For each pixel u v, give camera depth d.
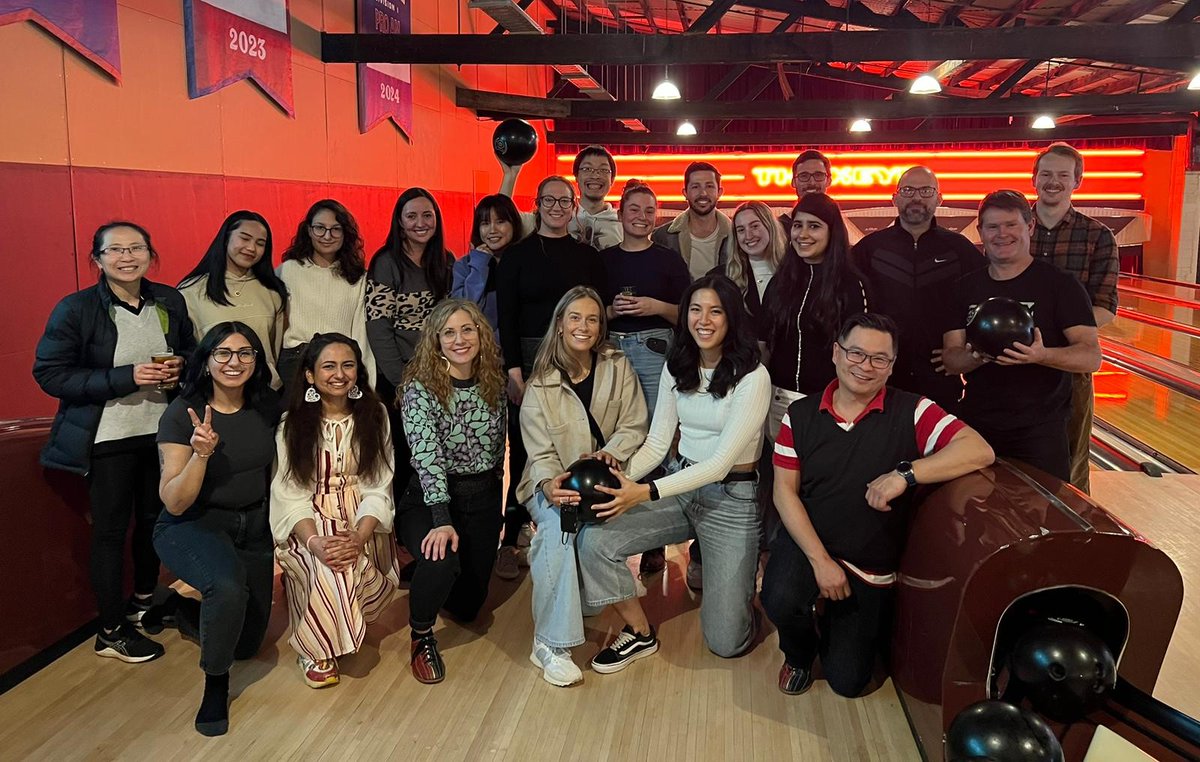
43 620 2.82
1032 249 3.66
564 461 2.98
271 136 5.38
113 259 2.70
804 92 17.12
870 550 2.51
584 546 2.71
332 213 3.33
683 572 3.59
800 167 4.27
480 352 2.92
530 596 3.38
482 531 3.02
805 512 2.57
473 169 10.17
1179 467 5.74
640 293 3.54
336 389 2.77
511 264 3.49
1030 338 2.63
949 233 3.45
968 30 6.03
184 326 2.99
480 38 6.21
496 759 2.33
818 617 2.73
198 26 4.49
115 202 3.92
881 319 2.40
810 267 3.06
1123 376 8.68
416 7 8.05
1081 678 1.89
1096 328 2.79
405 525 2.94
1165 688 2.66
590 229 4.35
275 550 2.99
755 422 2.71
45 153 3.52
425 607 2.72
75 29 3.64
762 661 2.87
